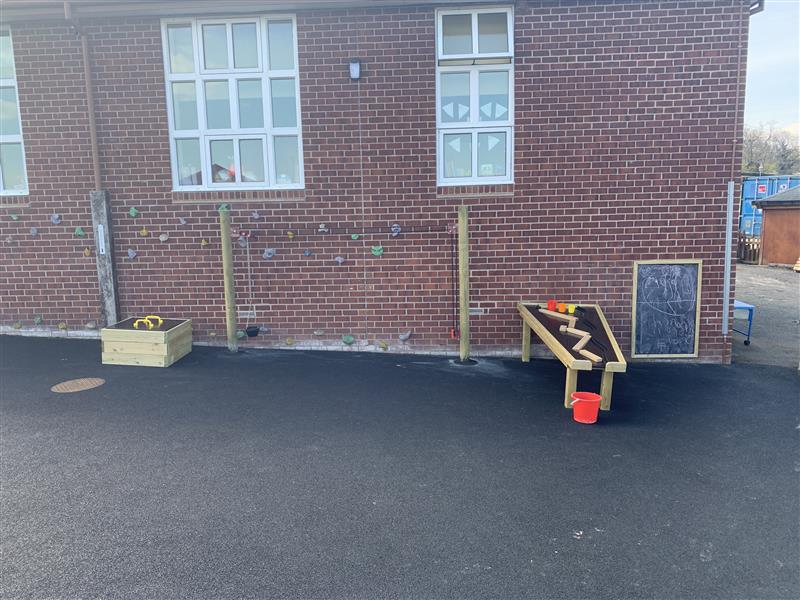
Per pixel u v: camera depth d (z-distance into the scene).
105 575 2.90
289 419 5.01
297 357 6.97
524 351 6.98
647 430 4.89
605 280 7.06
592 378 6.35
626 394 5.87
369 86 6.88
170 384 5.88
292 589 2.82
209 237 7.19
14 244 7.32
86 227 7.24
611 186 6.91
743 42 6.63
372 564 3.02
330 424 4.91
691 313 7.04
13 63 7.12
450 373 6.45
